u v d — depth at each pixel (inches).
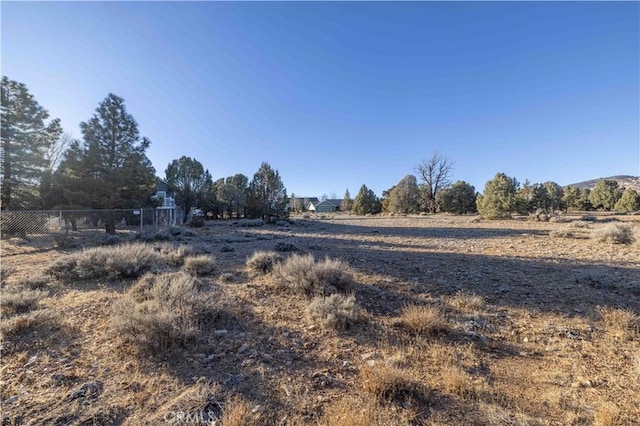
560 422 88.4
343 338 141.4
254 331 147.6
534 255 334.6
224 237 551.2
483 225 792.9
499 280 231.6
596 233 445.7
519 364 121.2
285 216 1095.6
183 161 1222.3
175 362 119.2
